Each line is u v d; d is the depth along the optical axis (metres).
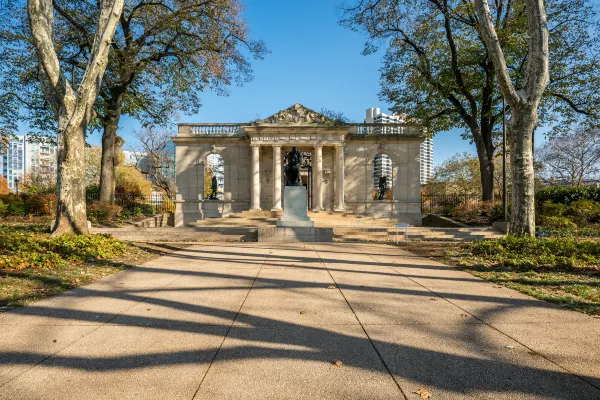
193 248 14.03
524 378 3.61
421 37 27.97
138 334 4.79
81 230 13.96
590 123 27.69
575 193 25.55
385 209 34.25
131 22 26.23
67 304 6.19
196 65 27.11
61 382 3.50
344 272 9.25
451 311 5.89
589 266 9.47
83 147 14.26
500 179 50.16
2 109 25.53
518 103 13.80
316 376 3.64
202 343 4.48
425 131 34.66
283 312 5.80
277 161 32.25
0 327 5.03
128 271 9.23
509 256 10.99
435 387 3.43
